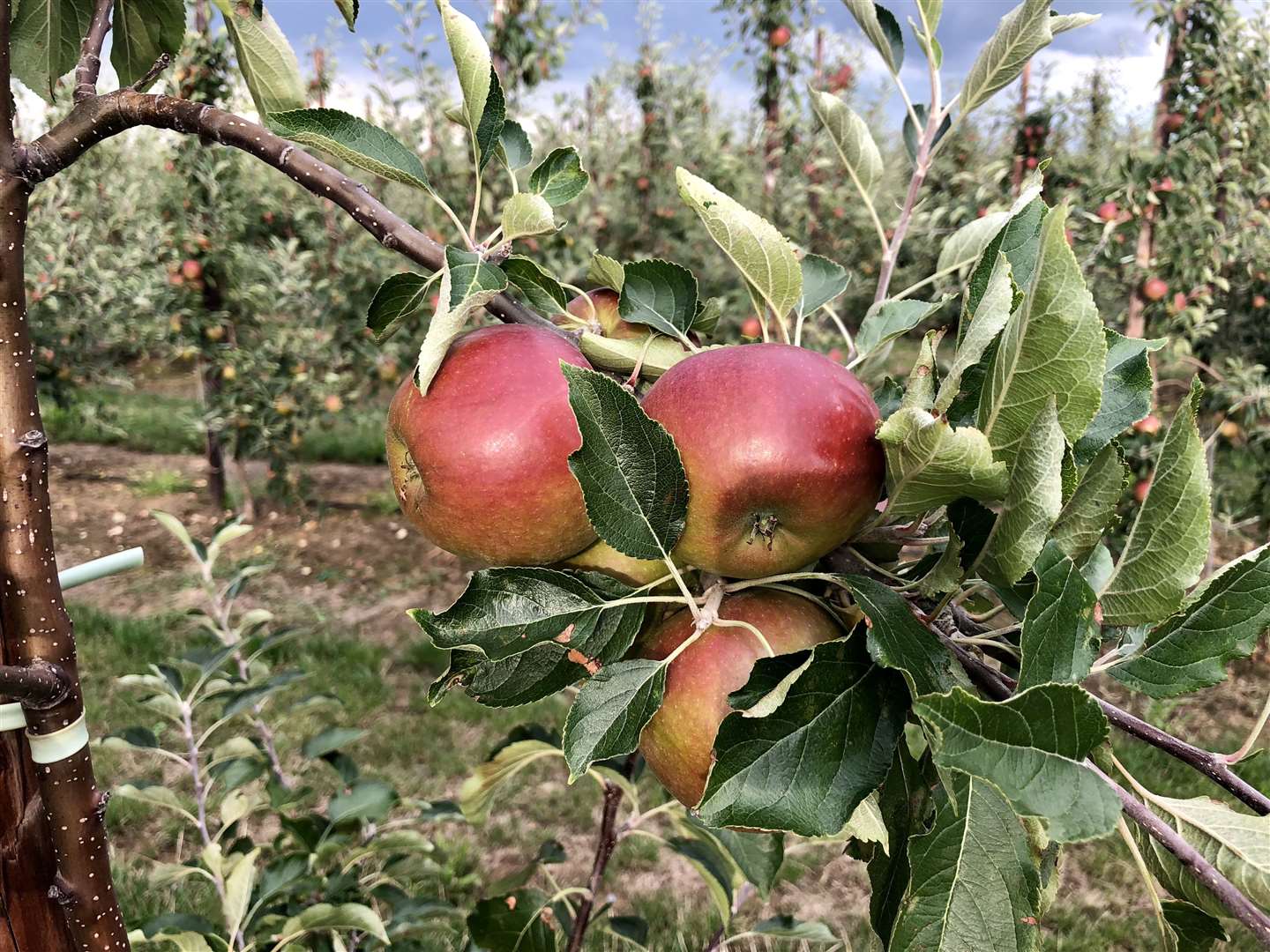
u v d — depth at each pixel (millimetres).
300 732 4641
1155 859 795
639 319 1011
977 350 686
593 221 6570
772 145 6816
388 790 2160
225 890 1971
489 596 774
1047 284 612
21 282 809
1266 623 672
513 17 6344
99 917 868
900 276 6684
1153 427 4305
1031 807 488
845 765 651
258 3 1015
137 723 4594
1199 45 4879
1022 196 788
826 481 791
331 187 914
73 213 7934
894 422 678
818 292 1101
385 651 5688
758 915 3547
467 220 6246
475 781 1545
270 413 7395
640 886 3709
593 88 7820
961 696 494
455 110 958
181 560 7309
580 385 736
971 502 687
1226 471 7039
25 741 840
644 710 768
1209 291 5207
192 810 3715
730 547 827
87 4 1188
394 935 2229
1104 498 688
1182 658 696
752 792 634
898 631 667
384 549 7617
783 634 827
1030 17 998
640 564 919
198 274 7078
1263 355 5855
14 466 797
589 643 781
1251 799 724
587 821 4141
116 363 9406
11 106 823
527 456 867
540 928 1710
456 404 879
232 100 6805
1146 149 5082
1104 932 3457
